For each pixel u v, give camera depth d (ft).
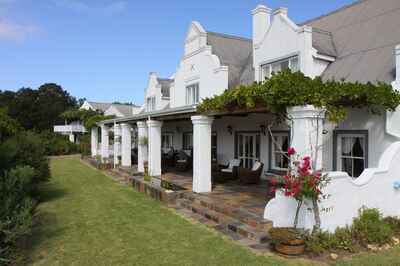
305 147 21.09
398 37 29.01
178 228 24.68
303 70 32.73
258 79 39.60
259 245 20.52
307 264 17.20
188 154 62.59
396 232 21.88
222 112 30.96
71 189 44.04
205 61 47.39
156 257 18.70
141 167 54.13
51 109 212.84
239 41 55.83
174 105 58.49
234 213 25.68
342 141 29.94
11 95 216.54
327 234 19.58
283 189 22.04
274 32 37.14
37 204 33.78
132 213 29.76
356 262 17.29
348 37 35.24
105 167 68.95
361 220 21.38
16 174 21.31
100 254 19.29
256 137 43.80
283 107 22.43
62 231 24.11
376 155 26.45
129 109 150.61
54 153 123.03
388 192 23.77
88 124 94.12
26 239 21.98
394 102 23.72
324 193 20.16
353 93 21.70
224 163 49.90
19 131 38.01
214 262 17.80
